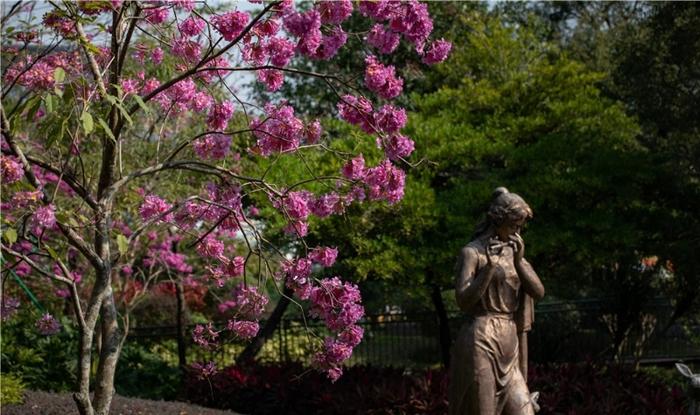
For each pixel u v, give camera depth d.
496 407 5.94
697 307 15.59
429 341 18.66
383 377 11.34
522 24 21.89
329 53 4.45
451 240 12.84
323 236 12.31
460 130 13.20
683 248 13.72
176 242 13.29
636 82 15.77
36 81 4.46
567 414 9.77
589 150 13.48
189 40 5.05
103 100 5.03
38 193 4.27
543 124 13.97
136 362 13.46
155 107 8.98
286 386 11.38
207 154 5.20
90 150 9.65
